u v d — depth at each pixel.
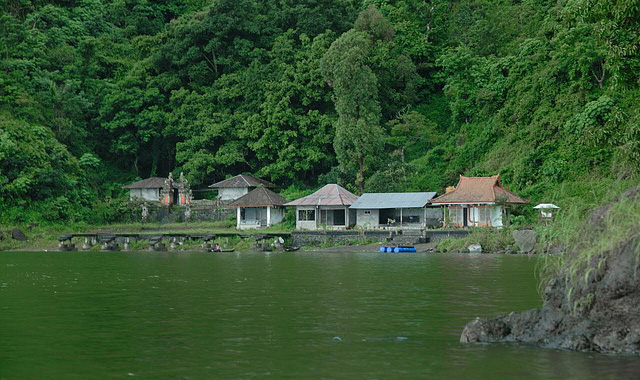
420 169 84.88
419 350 11.67
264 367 10.44
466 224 65.94
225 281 26.70
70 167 87.38
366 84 81.81
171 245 63.34
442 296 20.27
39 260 44.88
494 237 54.16
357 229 68.81
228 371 10.16
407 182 81.19
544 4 95.56
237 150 95.94
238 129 96.88
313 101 96.31
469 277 27.55
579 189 62.97
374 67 96.19
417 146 92.19
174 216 86.19
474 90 89.38
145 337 13.33
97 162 93.50
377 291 22.12
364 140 79.94
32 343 12.72
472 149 84.19
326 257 47.81
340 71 82.00
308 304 18.64
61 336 13.49
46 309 17.88
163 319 15.85
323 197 73.44
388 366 10.39
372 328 14.26
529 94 79.06
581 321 11.41
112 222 85.50
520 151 75.44
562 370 9.71
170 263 40.44
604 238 11.39
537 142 74.00
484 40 99.31
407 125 90.38
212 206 85.50
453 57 92.38
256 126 93.44
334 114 94.75
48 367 10.57
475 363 10.39
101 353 11.69
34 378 9.83
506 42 98.62
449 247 55.19
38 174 79.31
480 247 53.22
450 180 82.31
